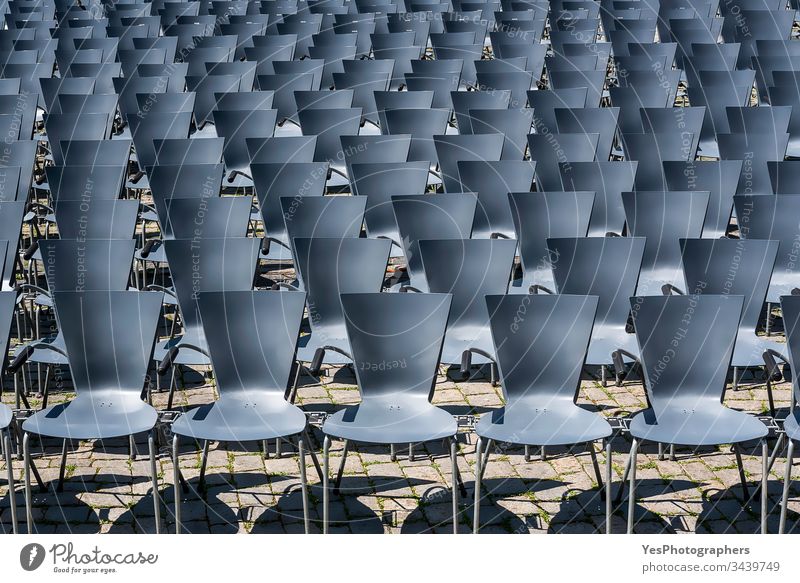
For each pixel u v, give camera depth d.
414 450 5.89
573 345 5.34
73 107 9.36
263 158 8.09
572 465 5.70
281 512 5.25
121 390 5.52
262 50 11.48
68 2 15.27
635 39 11.86
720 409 5.32
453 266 6.15
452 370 6.88
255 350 5.47
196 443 5.98
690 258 6.04
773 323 7.40
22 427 5.31
